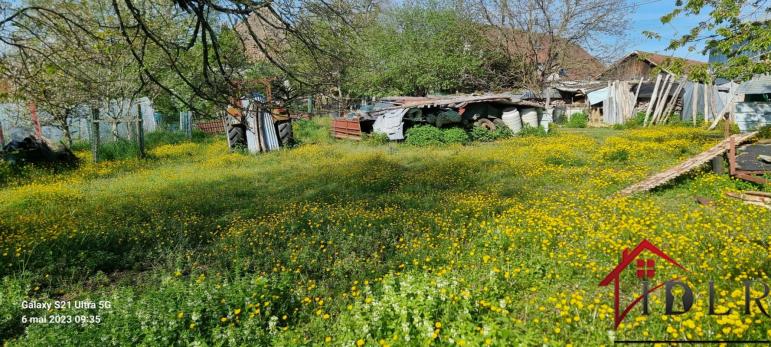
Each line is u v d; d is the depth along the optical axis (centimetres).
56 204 849
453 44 3134
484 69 3178
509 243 529
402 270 473
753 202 661
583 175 960
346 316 362
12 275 496
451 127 1834
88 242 605
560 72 3462
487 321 344
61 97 882
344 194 870
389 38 3022
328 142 1922
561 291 408
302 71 471
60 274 510
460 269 468
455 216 662
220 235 643
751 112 1819
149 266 554
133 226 673
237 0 385
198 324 365
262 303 399
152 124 2338
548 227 544
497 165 1115
